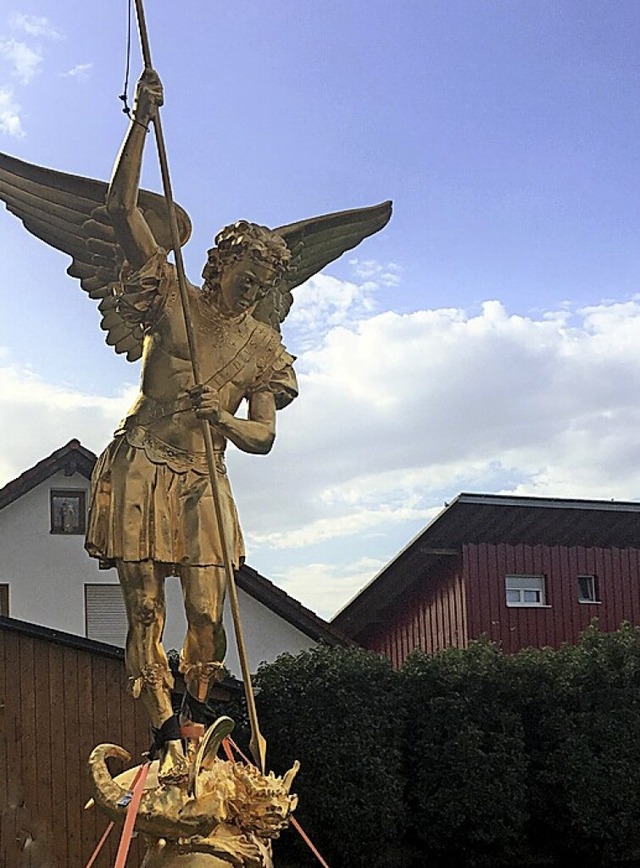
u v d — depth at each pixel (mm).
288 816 3945
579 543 30000
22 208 4945
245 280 4441
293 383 4633
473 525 28969
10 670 15367
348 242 5402
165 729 4266
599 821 20516
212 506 4418
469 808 20031
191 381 4453
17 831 15000
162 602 4434
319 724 19734
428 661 21234
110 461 4445
